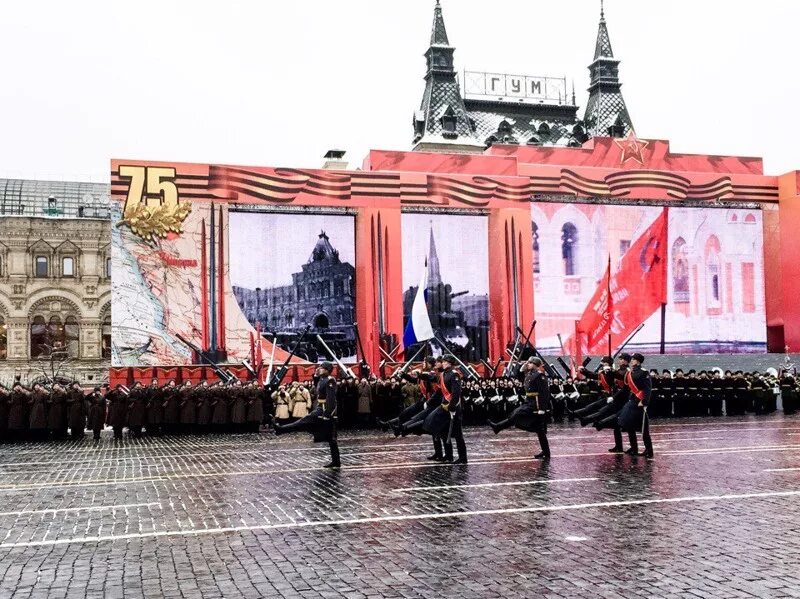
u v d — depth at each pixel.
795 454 19.97
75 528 11.81
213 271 45.41
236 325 45.47
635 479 15.74
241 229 46.12
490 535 10.84
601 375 22.11
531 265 49.91
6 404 27.95
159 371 43.50
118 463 20.45
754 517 11.85
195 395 30.48
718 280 53.66
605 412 20.75
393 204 48.19
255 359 44.81
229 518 12.38
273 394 31.64
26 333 66.44
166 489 15.58
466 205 49.38
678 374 37.06
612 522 11.57
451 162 53.19
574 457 19.73
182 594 8.34
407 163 52.84
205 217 45.56
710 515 12.01
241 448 24.30
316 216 47.44
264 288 46.16
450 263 49.38
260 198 46.25
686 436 25.59
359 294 47.72
